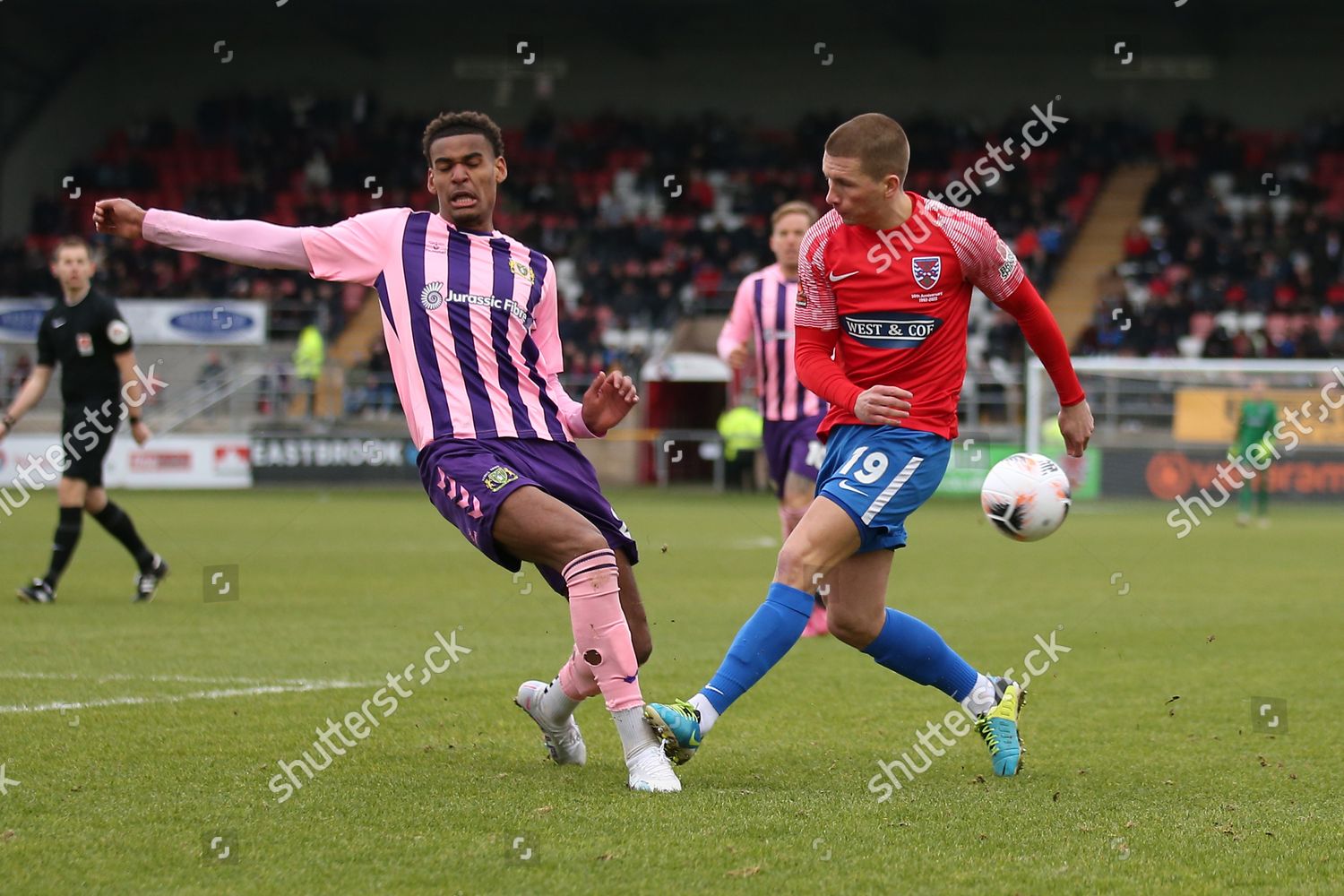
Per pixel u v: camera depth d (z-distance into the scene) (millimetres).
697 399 101312
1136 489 80875
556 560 15484
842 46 126500
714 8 123625
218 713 19625
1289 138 120688
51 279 112312
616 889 11508
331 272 16422
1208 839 13391
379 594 36156
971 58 124500
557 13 126938
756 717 20203
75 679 22578
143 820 13641
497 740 18266
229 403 94375
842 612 16766
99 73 127875
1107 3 117250
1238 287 107938
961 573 43250
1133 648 27750
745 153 124188
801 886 11633
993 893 11562
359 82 129250
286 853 12492
